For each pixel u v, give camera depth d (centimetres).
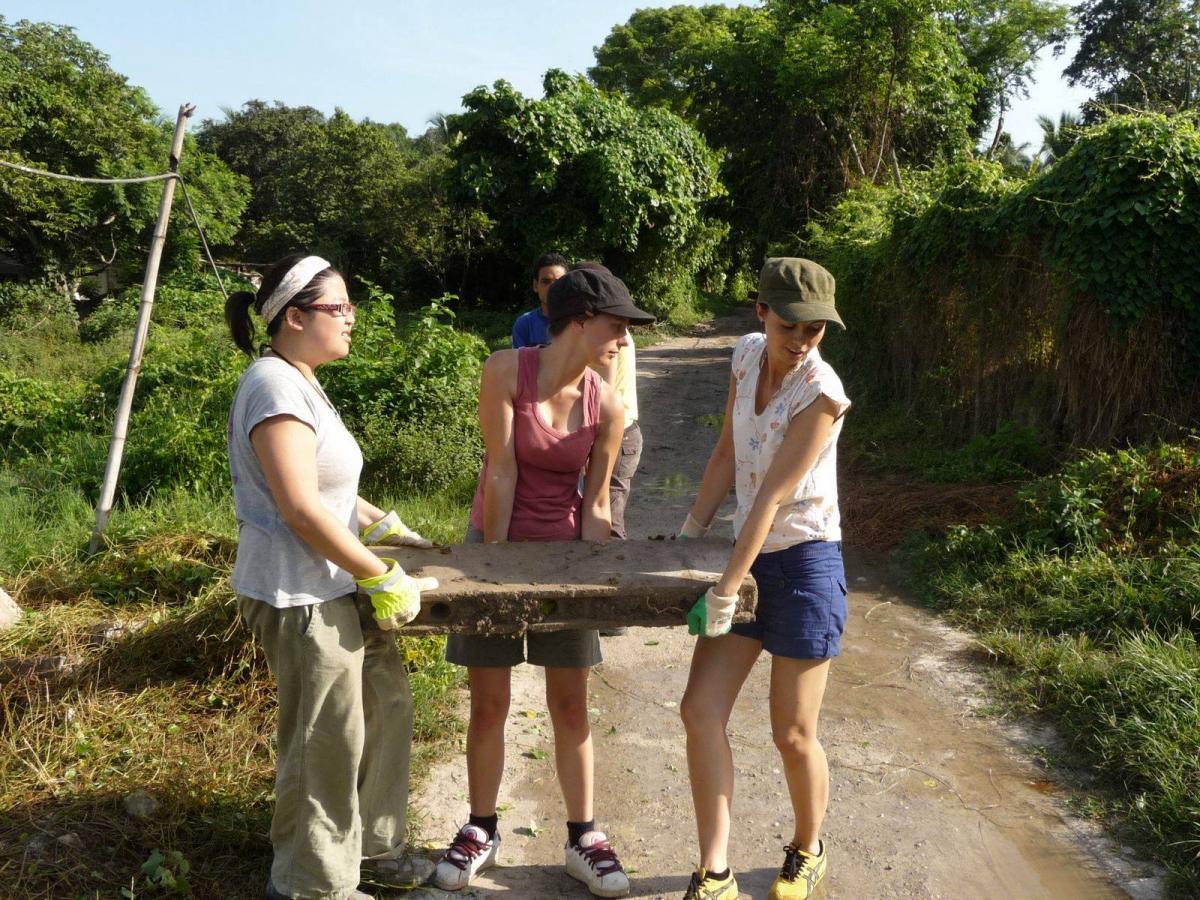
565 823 328
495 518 290
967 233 857
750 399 271
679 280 2341
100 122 2222
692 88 2695
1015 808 341
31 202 2066
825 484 264
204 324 1659
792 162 2412
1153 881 297
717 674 270
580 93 2203
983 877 301
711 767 263
